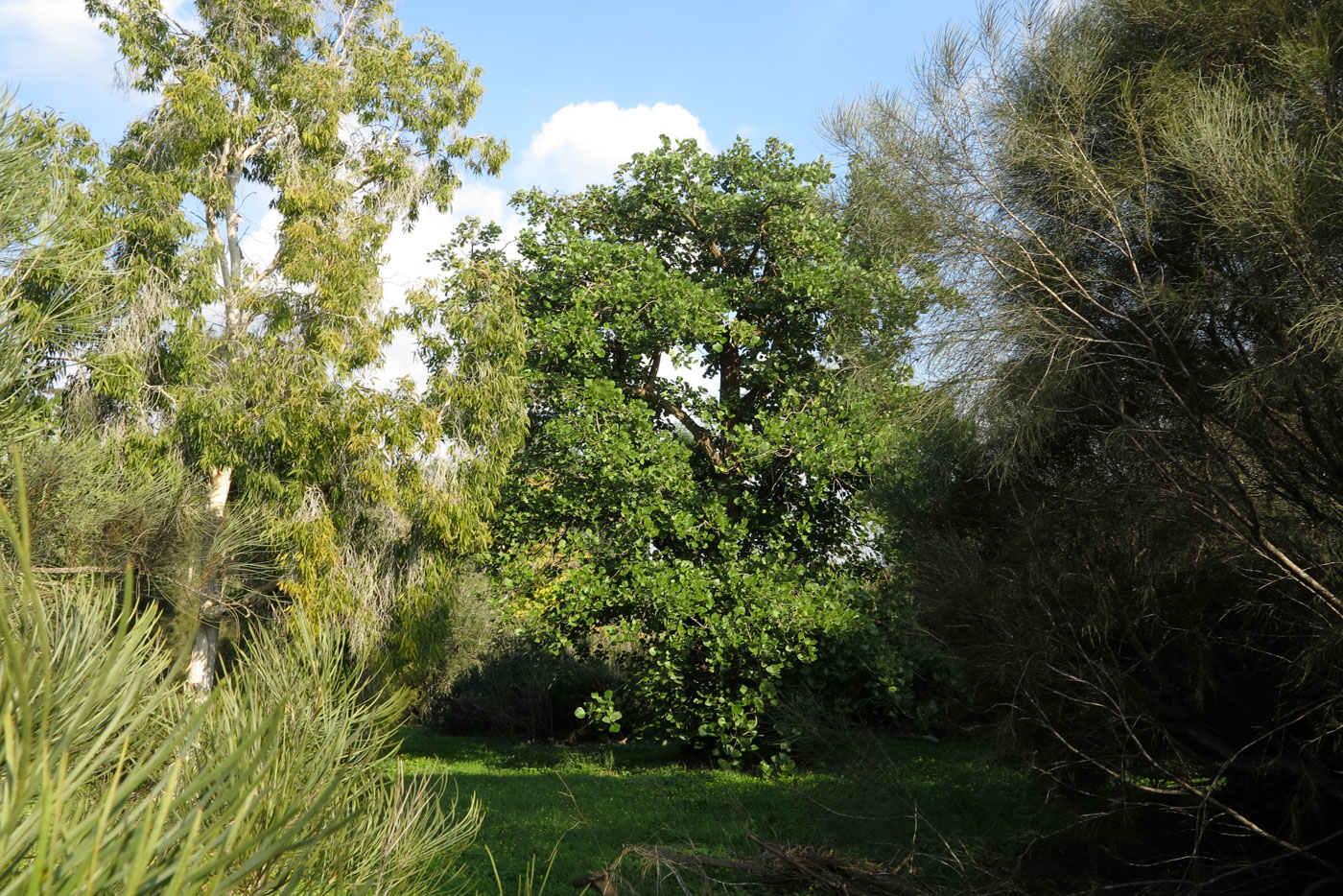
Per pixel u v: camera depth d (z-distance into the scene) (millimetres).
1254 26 4430
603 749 16422
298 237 14906
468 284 14586
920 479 6164
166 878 737
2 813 650
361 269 14820
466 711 19422
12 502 2646
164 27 15844
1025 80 4793
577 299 13445
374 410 14055
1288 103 4258
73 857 670
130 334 13109
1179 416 4633
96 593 1293
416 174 17031
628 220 14664
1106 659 5281
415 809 2074
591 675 18594
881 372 5285
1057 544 5414
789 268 12609
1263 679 4855
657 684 13664
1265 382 3945
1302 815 4629
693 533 13133
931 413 4930
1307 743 4398
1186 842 5316
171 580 4953
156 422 13602
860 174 5008
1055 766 5371
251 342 14719
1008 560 5699
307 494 13977
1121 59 4859
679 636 12742
